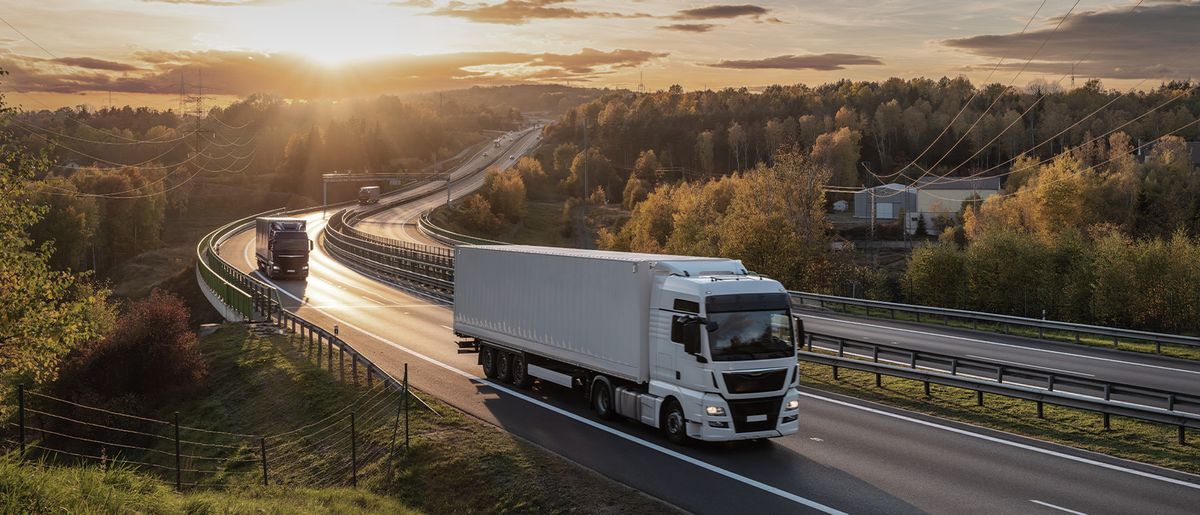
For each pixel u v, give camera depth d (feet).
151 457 88.99
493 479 58.49
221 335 132.26
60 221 353.72
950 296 200.54
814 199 257.14
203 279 195.42
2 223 65.62
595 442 65.41
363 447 70.95
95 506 40.96
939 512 49.01
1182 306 168.35
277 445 80.12
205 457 82.79
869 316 153.48
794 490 53.36
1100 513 48.44
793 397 63.16
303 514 49.24
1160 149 421.18
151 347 108.27
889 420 72.43
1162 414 62.80
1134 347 116.16
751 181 269.03
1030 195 335.67
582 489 54.19
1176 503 50.14
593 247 473.67
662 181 645.92
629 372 67.72
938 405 77.25
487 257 89.20
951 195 443.32
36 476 41.39
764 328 62.64
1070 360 104.58
